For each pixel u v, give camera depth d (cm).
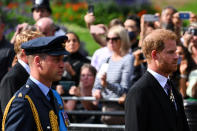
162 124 1355
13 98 1265
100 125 2003
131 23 2338
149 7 4656
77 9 4419
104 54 2291
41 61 1274
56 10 4478
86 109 2095
